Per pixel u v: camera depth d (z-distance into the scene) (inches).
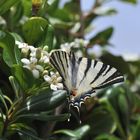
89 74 28.4
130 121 40.6
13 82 30.1
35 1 31.7
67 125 36.8
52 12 39.8
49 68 29.6
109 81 28.3
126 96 39.9
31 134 30.8
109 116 38.4
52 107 29.8
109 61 41.3
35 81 29.5
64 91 29.4
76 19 42.6
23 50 30.0
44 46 30.9
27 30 31.4
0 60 31.4
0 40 30.2
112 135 38.3
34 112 29.9
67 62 28.5
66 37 39.9
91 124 38.0
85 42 38.3
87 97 28.3
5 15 35.4
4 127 30.5
